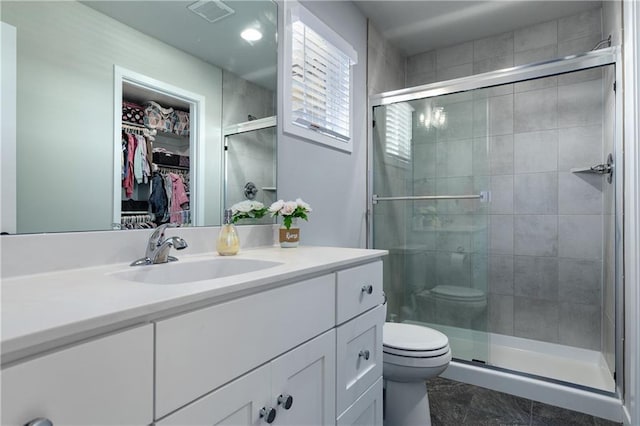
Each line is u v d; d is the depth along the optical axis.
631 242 1.59
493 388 2.03
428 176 2.44
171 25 1.21
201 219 1.30
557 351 2.51
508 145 2.71
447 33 2.72
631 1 1.56
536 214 2.61
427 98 2.42
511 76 2.13
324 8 2.01
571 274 2.48
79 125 0.96
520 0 2.30
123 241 1.04
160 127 1.17
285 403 0.85
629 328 1.65
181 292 0.65
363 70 2.44
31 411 0.45
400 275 2.56
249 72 1.51
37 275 0.85
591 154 2.41
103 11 1.02
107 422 0.52
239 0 1.47
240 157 1.47
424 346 1.54
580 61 1.92
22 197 0.84
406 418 1.59
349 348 1.17
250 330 0.78
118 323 0.55
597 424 1.69
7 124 0.83
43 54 0.89
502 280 2.73
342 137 2.17
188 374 0.64
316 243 1.93
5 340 0.42
